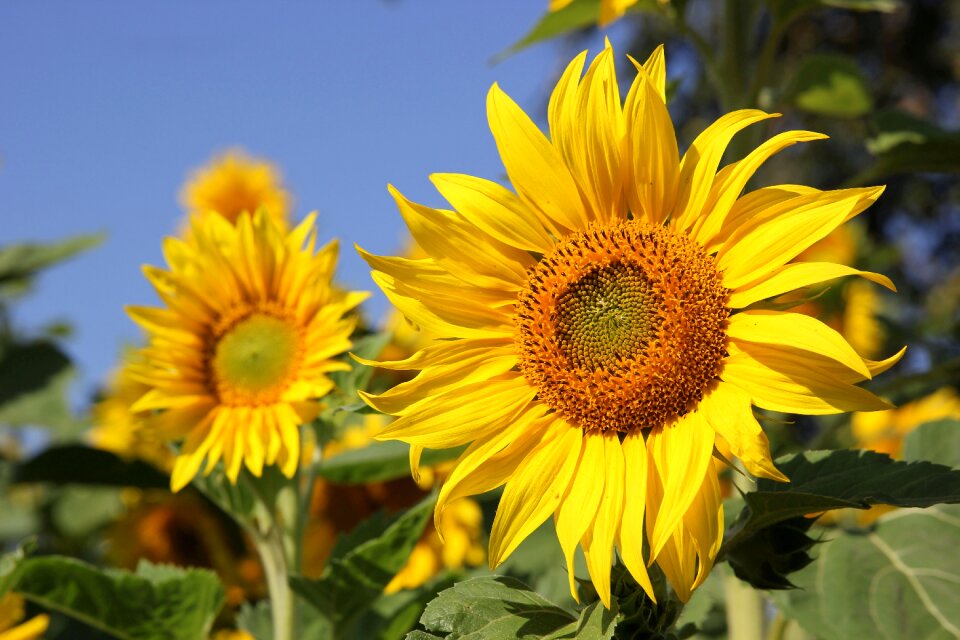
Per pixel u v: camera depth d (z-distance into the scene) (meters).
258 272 0.99
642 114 0.78
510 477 0.78
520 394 0.79
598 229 0.80
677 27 1.08
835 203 0.75
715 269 0.77
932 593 0.89
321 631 1.02
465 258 0.80
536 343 0.78
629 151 0.79
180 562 1.24
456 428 0.78
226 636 1.13
